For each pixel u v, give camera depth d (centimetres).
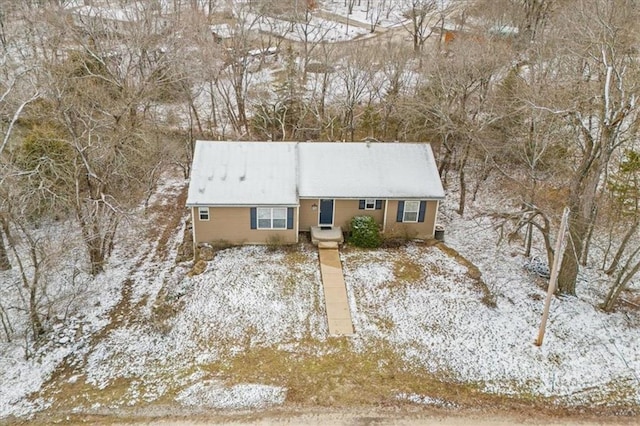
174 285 2073
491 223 2591
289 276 2111
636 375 1716
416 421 1530
